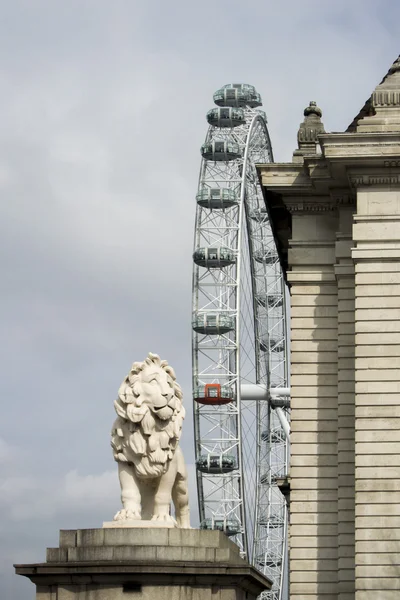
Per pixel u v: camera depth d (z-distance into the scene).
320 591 93.19
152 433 62.91
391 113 91.19
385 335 89.12
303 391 96.00
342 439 93.62
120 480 63.44
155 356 64.06
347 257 95.31
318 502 94.44
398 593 85.44
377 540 86.31
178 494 65.19
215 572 59.44
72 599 59.81
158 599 59.25
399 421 87.81
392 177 90.19
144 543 60.41
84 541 60.94
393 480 87.00
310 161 95.50
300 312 97.06
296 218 98.06
